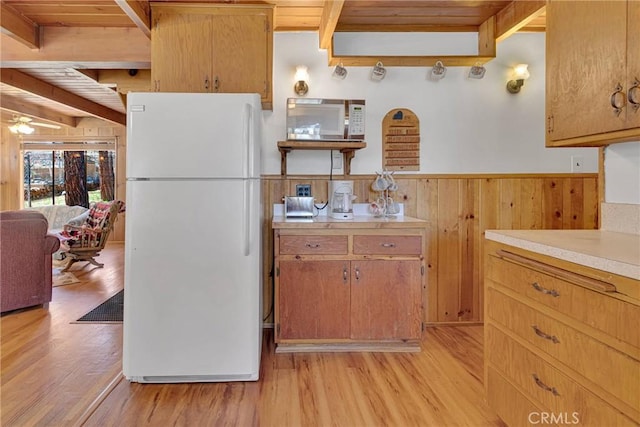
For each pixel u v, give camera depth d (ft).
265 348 8.88
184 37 8.52
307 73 10.05
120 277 15.58
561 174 10.50
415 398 6.68
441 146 10.36
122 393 6.83
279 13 9.13
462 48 10.19
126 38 9.46
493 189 10.44
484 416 6.14
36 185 24.41
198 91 8.54
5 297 10.97
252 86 8.62
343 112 9.08
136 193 7.00
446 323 10.43
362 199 10.25
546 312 4.61
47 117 20.22
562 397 4.35
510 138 10.45
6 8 8.43
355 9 9.02
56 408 6.35
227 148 7.10
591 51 4.99
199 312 7.16
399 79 10.28
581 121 5.21
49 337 9.34
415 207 10.34
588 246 4.50
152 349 7.11
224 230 7.14
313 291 8.51
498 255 5.64
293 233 8.48
